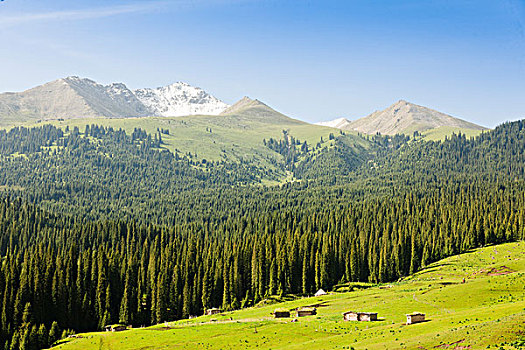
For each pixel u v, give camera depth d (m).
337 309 145.88
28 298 173.75
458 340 80.12
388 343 88.62
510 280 134.88
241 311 179.38
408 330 97.75
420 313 106.75
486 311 103.56
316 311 146.75
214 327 130.50
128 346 119.19
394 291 168.12
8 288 174.88
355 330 110.81
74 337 149.38
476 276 173.75
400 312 126.94
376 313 121.44
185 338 120.88
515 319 81.50
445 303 127.81
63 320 178.88
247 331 121.50
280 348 102.25
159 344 118.19
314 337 109.75
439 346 80.12
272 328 121.88
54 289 181.25
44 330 163.75
